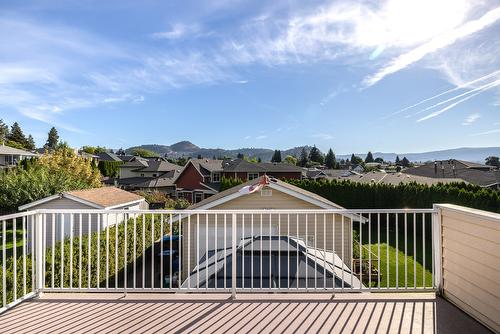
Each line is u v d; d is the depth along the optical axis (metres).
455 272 3.32
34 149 74.94
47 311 3.25
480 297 2.96
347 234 10.00
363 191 22.88
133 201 15.73
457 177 27.86
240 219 10.01
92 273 7.93
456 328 2.88
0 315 3.17
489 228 2.86
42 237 3.74
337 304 3.36
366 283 9.59
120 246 9.52
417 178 26.05
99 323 3.00
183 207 23.72
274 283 3.87
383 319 3.04
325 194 24.83
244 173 35.38
